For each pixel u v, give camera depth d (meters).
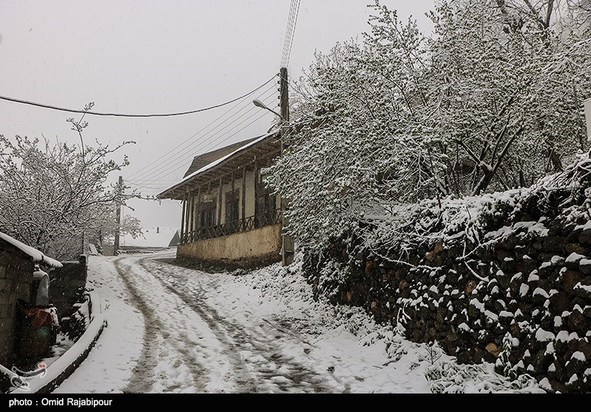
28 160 11.12
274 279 12.62
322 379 5.74
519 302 4.68
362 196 7.75
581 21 9.64
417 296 6.55
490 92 7.56
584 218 4.02
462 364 5.37
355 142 7.44
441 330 5.91
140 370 6.07
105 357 6.59
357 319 8.09
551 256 4.35
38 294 7.11
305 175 8.58
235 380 5.71
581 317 3.80
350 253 8.80
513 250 4.89
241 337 8.20
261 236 15.80
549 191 4.49
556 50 7.90
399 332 6.78
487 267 5.29
